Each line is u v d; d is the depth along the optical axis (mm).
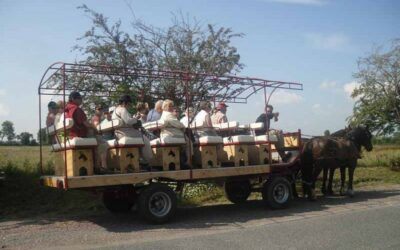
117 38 15195
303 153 13234
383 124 22875
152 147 10406
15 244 8102
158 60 15641
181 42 15883
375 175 19438
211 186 14469
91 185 8984
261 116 13070
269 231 8805
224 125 11711
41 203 12461
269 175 11898
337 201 13039
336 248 7367
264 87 11750
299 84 12164
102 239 8375
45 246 7902
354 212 10906
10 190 13117
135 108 13258
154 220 9656
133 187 10492
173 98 13898
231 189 12992
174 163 10109
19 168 14953
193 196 13750
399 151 24656
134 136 9797
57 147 9852
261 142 11703
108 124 9852
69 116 9344
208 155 10633
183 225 9648
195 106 13828
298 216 10602
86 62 14891
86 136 9531
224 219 10367
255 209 11828
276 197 11789
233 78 11180
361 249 7293
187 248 7496
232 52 16109
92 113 13242
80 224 9953
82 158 9062
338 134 14656
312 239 8031
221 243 7828
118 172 9625
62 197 12953
